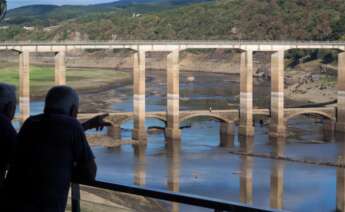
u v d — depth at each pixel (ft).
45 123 38.86
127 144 442.91
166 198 38.58
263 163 375.45
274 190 299.79
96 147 424.87
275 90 510.17
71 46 475.72
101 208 46.75
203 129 513.45
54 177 37.73
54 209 37.50
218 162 376.89
